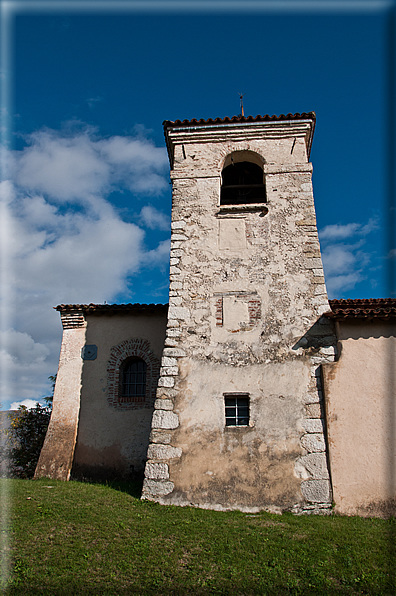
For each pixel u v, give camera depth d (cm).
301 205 1226
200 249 1195
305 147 1305
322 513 912
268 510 924
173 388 1051
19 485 1070
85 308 1423
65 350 1408
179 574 659
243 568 675
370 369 1009
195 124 1336
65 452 1260
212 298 1136
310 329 1078
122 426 1317
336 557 706
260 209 1230
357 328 1044
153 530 789
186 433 1009
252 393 1033
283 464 963
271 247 1181
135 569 667
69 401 1339
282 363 1053
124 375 1404
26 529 768
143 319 1432
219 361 1070
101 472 1275
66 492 1006
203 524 825
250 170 1438
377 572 670
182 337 1099
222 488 953
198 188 1274
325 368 1023
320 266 1148
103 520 823
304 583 643
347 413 981
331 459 953
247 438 995
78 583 625
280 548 730
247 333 1091
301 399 1015
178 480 968
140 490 1084
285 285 1134
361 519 883
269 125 1318
